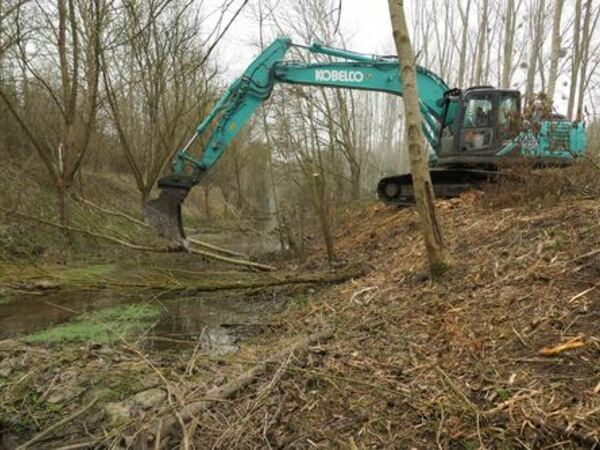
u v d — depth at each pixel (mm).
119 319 6637
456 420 3121
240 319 6664
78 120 15125
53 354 5102
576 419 2855
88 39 10852
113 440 3459
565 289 4148
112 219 13492
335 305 6145
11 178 13328
